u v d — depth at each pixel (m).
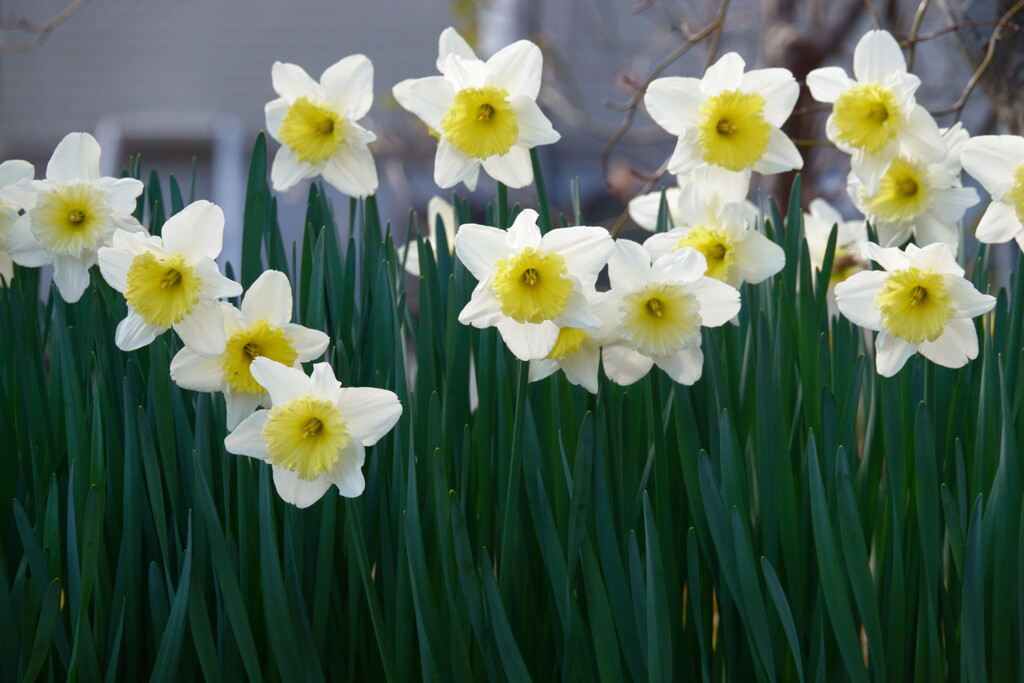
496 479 1.50
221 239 1.44
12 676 1.46
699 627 1.47
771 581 1.44
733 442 1.47
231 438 1.41
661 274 1.43
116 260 1.44
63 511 1.51
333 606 1.50
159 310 1.42
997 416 1.49
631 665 1.46
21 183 1.48
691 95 1.53
